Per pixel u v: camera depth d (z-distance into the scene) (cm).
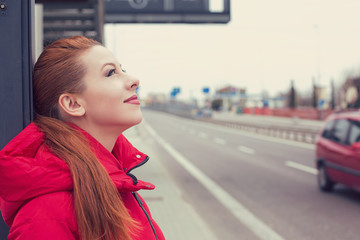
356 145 672
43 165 77
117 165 94
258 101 9769
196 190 870
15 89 98
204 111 7538
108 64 91
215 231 562
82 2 410
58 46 92
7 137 98
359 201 746
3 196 75
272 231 563
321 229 571
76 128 89
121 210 84
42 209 75
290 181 973
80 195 78
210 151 1753
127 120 91
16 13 99
